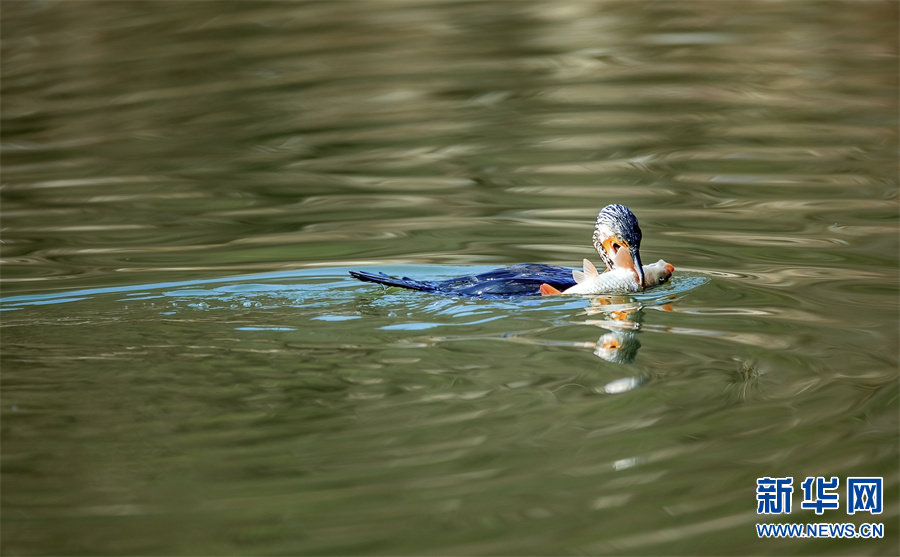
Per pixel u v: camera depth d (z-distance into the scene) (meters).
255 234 17.30
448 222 17.73
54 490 7.96
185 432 8.98
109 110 25.92
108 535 7.33
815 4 35.19
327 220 18.06
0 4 37.09
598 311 12.65
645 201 18.44
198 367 10.61
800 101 24.89
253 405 9.55
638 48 30.38
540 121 24.03
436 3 36.62
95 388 9.97
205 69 29.22
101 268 15.20
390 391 9.95
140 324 12.11
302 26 33.75
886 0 35.06
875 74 26.98
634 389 9.99
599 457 8.52
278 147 22.92
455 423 9.17
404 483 8.06
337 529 7.43
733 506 7.77
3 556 7.06
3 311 12.76
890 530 7.57
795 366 10.66
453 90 26.84
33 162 22.39
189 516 7.59
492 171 20.67
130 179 20.98
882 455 8.59
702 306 12.91
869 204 17.89
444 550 7.18
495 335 11.64
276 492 7.94
